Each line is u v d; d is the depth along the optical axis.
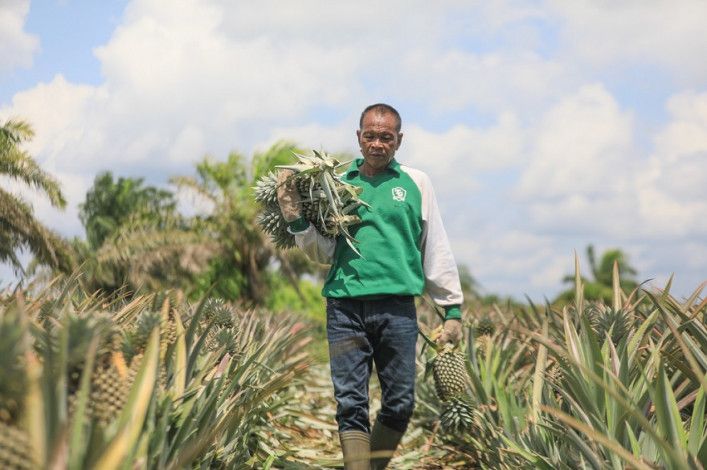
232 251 16.58
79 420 1.52
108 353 1.97
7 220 11.08
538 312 4.51
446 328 3.51
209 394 2.59
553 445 2.86
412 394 3.29
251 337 4.26
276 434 4.36
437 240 3.42
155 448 2.00
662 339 2.79
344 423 3.16
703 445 2.14
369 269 3.18
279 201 3.13
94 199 24.36
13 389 1.47
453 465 4.20
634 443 2.28
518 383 4.05
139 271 14.13
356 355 3.21
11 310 2.47
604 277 43.69
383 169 3.34
